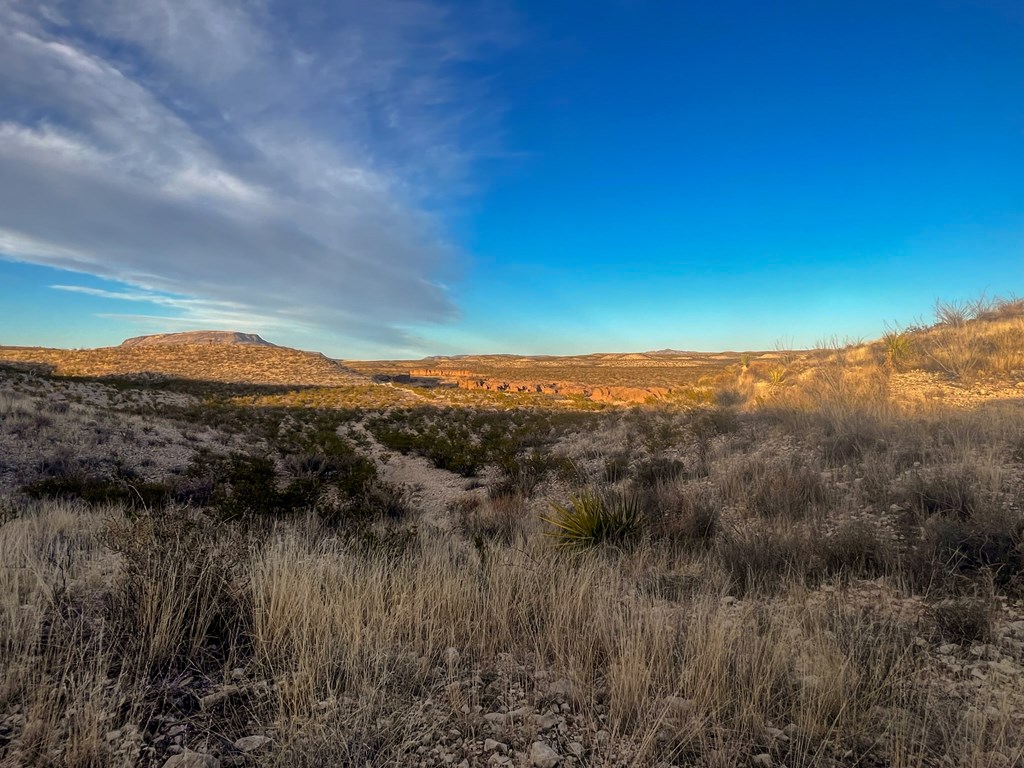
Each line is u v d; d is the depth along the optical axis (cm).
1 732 230
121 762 218
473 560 502
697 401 2202
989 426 856
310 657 299
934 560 454
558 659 320
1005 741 237
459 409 3712
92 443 1552
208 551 387
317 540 648
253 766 224
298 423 2925
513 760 230
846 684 278
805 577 493
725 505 827
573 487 1226
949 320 1944
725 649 306
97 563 430
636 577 532
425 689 288
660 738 245
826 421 1138
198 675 296
